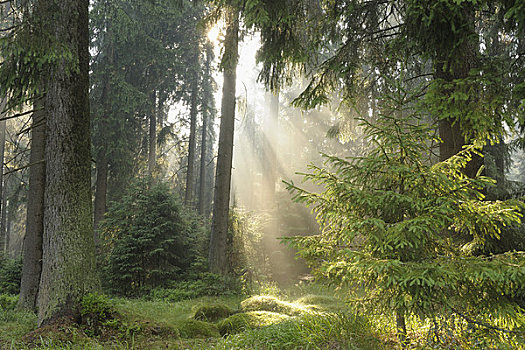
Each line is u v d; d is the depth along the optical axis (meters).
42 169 9.12
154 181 21.42
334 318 4.45
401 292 3.49
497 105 4.21
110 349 5.15
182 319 7.50
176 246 13.13
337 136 10.09
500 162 13.70
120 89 17.44
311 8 7.23
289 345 3.97
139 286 12.13
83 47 6.69
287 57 6.99
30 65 6.30
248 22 6.22
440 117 4.34
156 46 18.86
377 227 3.68
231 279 11.48
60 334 5.42
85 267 6.24
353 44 6.68
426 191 3.82
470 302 3.54
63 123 6.41
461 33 4.54
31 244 8.81
